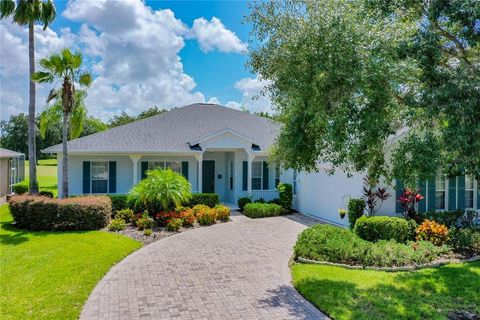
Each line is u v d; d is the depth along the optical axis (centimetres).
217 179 2312
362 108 625
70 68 1603
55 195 2355
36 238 1263
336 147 662
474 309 693
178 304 729
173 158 2070
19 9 1788
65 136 1633
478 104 548
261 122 2611
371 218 1196
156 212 1594
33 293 755
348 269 930
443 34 678
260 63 888
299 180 1973
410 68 650
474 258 1024
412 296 748
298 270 919
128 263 1014
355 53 621
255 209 1798
